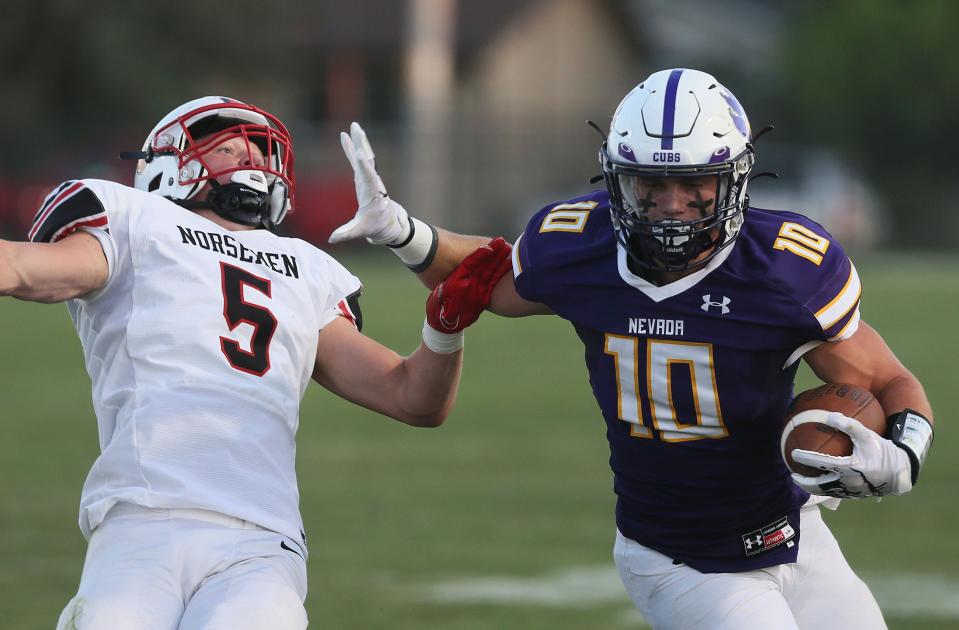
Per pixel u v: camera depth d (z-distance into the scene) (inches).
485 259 525.7
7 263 450.6
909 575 839.7
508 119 4375.0
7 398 1472.7
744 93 5310.0
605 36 4972.9
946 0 4768.7
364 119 4522.6
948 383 1603.1
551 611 749.3
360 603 763.4
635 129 492.4
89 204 486.0
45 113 3836.1
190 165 526.3
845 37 4815.5
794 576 533.3
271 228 550.0
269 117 545.6
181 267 493.4
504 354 1924.2
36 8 3718.0
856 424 472.1
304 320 515.2
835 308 493.7
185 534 463.5
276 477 488.7
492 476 1127.0
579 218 529.7
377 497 1042.1
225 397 484.1
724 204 490.6
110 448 475.2
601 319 512.1
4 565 826.8
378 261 3388.3
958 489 1091.9
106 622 440.1
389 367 537.6
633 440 518.0
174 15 3887.8
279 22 4079.7
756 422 505.4
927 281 3011.8
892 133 4766.2
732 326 494.6
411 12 4178.2
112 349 485.7
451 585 803.4
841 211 3799.2
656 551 530.9
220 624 434.9
